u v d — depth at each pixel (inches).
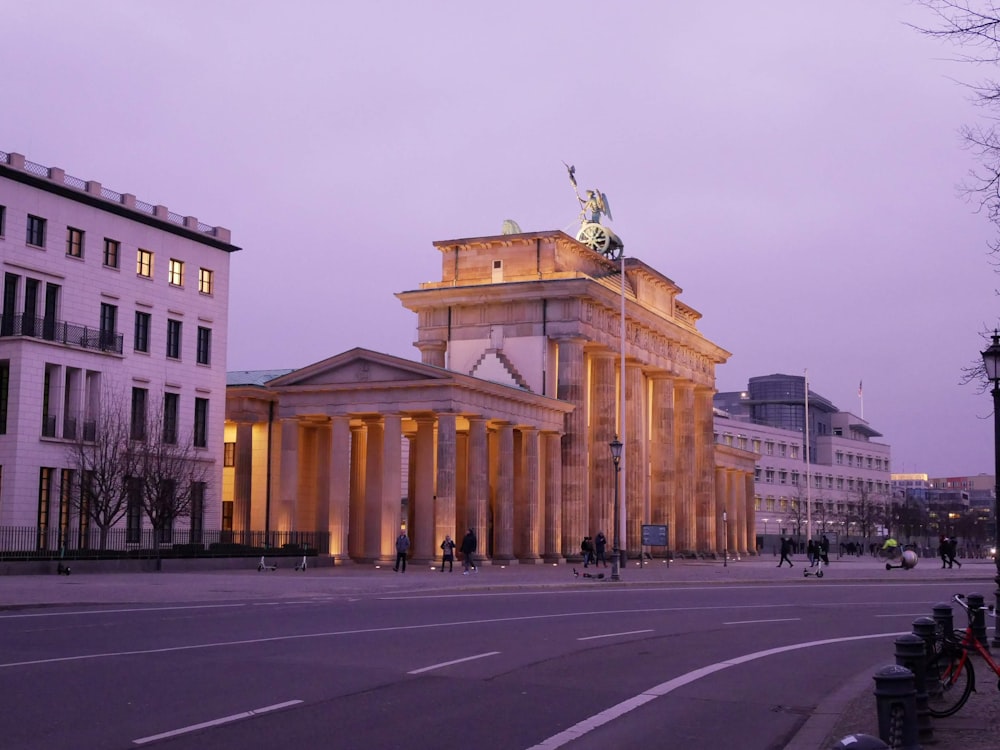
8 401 2059.5
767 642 908.0
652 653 811.4
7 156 2130.9
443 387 2322.8
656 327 3262.8
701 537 3678.6
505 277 3004.4
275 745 448.5
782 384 7618.1
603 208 3528.5
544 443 2768.2
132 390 2347.4
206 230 2610.7
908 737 377.1
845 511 6555.1
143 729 472.7
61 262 2214.6
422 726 500.4
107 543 2174.0
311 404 2454.5
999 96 562.3
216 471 2551.7
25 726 474.6
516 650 797.9
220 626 923.4
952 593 1605.6
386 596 1384.1
